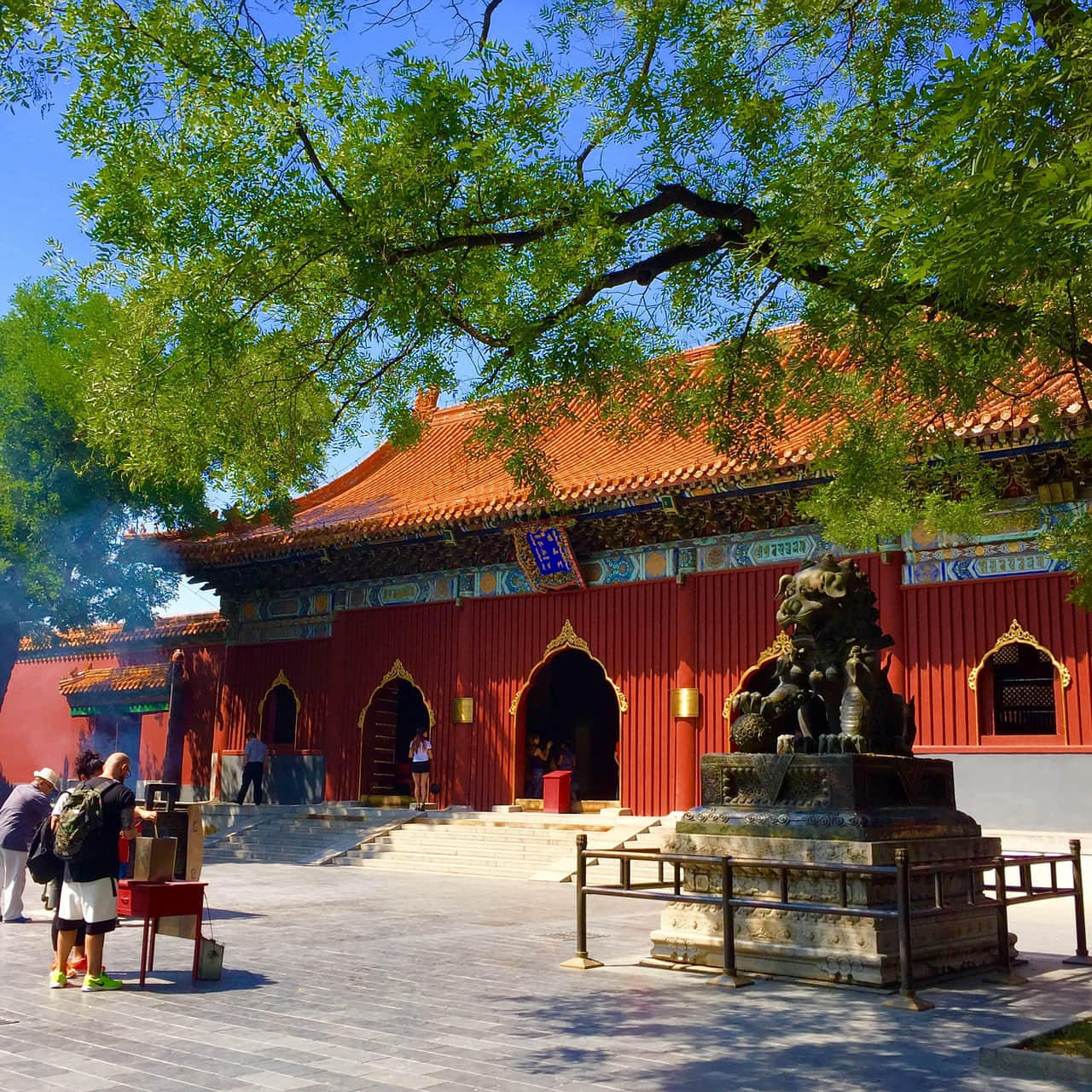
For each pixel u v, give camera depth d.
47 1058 7.31
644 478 25.11
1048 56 6.56
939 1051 7.70
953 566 22.95
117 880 10.22
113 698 39.47
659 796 26.38
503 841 25.47
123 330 10.92
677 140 10.43
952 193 6.54
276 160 9.27
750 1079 6.95
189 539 34.47
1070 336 9.28
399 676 31.89
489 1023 8.50
